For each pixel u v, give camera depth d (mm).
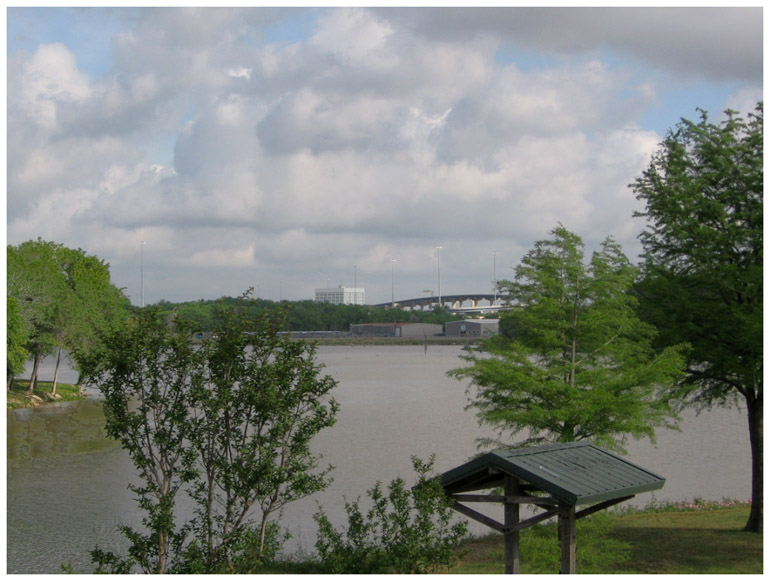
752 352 24688
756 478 26469
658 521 28547
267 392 16078
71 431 52875
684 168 26703
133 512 30516
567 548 13289
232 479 16125
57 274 73062
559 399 22141
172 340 16672
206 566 16047
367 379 103438
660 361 22078
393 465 40344
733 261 25750
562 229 23984
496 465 13492
